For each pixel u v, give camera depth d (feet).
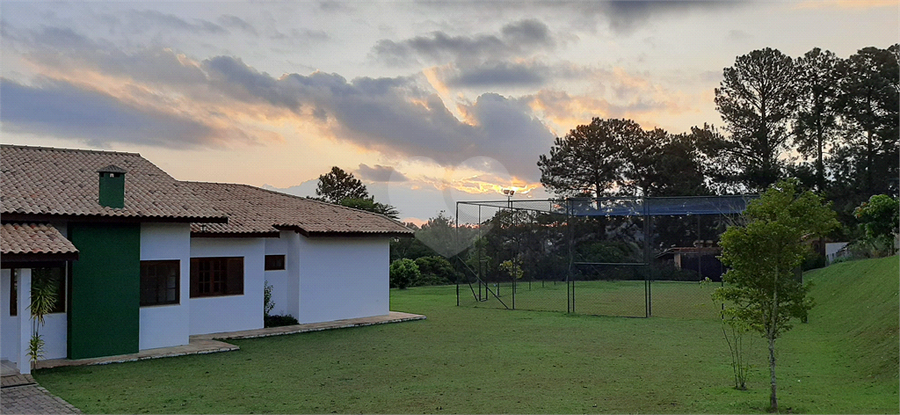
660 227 134.62
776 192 27.89
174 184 53.11
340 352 45.24
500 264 109.91
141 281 45.70
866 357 38.11
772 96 135.74
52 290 39.27
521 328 57.72
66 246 37.63
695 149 142.92
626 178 152.56
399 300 86.12
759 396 29.89
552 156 159.02
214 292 53.42
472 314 69.21
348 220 66.18
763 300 27.61
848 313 55.57
